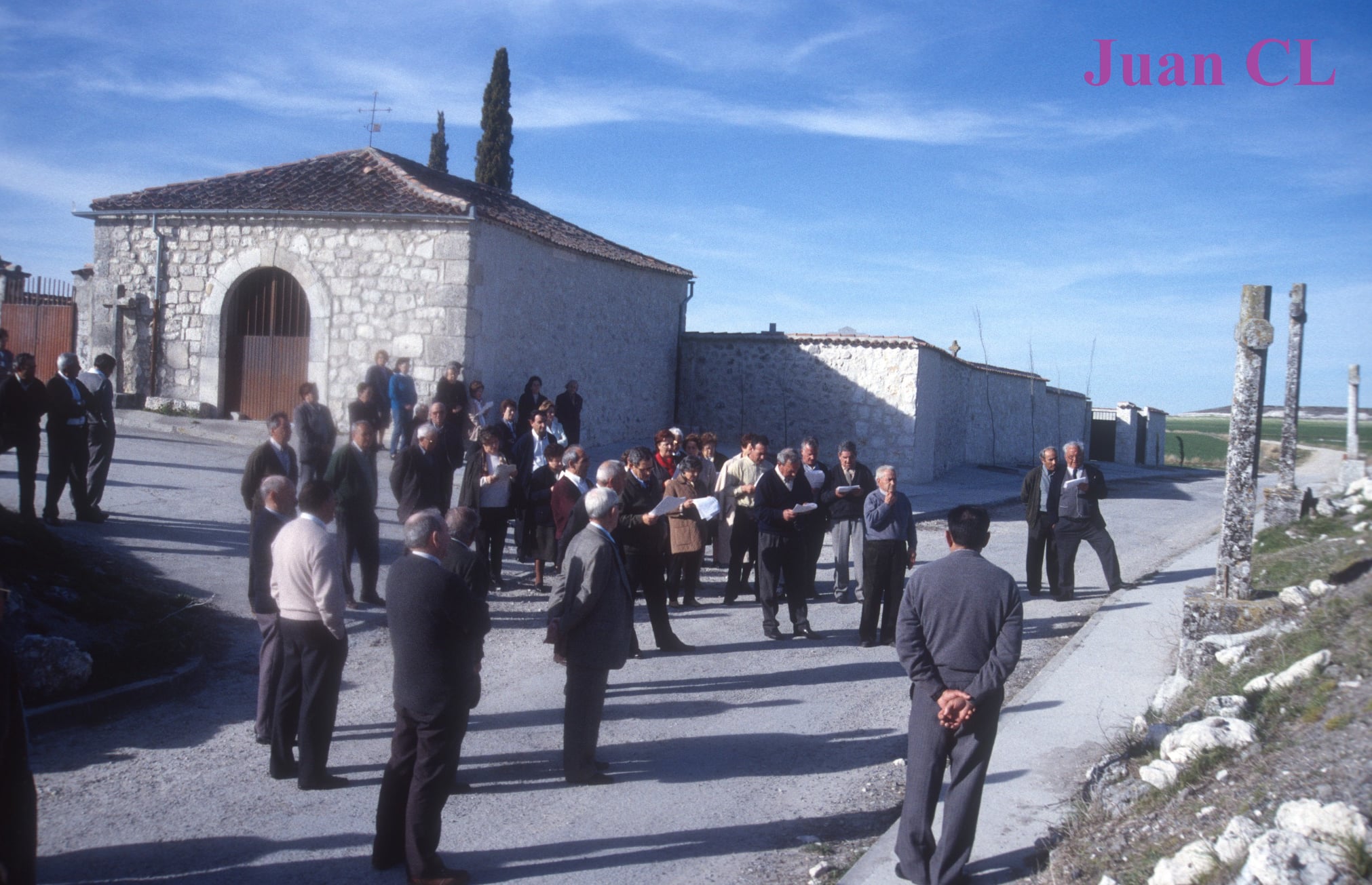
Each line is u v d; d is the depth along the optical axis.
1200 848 3.65
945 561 4.44
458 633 4.57
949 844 4.29
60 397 9.85
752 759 6.16
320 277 17.45
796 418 23.83
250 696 6.99
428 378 16.97
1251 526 7.34
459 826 5.11
